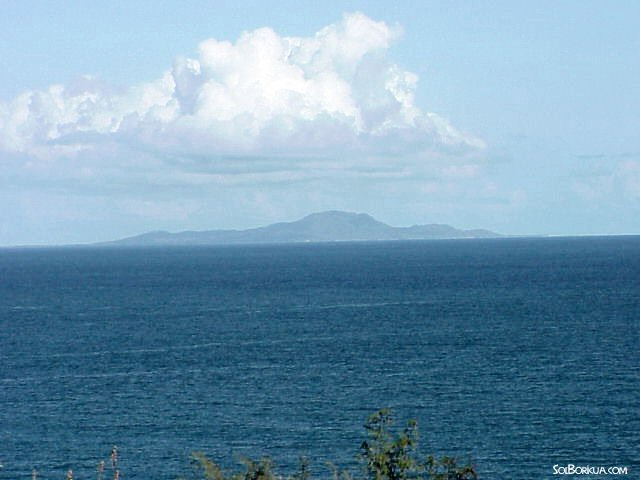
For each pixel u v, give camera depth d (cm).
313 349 16062
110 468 8681
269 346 16612
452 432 9669
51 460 9031
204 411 10981
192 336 18412
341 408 10938
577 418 10200
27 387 12862
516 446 9106
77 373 13988
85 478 8419
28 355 16050
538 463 8544
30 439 9838
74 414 11000
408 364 14112
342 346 16375
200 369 14112
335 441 9388
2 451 9375
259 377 13225
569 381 12381
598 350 15212
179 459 8906
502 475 8194
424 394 11669
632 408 10631
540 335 17350
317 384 12544
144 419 10638
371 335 17938
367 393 11806
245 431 9919
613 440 9269
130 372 13975
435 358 14700
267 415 10669
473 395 11550
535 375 12900
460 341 16712
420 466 4062
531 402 11069
